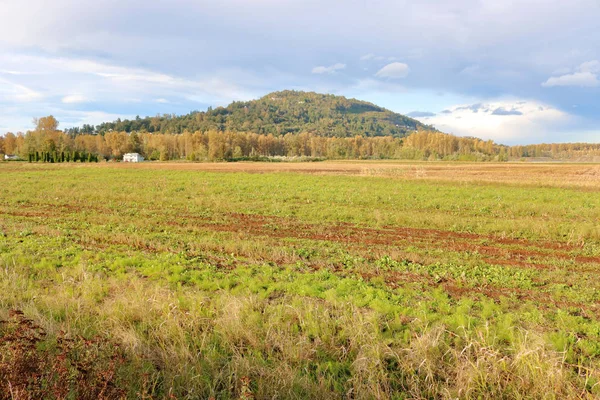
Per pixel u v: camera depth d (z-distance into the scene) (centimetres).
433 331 574
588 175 4481
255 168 6150
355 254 1071
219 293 744
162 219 1577
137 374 447
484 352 495
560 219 1631
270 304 696
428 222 1517
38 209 1775
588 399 432
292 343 546
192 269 898
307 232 1377
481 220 1572
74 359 452
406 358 511
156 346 528
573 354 536
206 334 570
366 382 465
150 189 2506
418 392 449
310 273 884
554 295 764
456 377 469
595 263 1012
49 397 375
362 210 1792
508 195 2333
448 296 763
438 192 2455
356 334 564
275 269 909
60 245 1083
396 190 2544
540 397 442
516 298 750
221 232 1343
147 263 918
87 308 636
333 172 4809
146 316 612
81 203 1947
